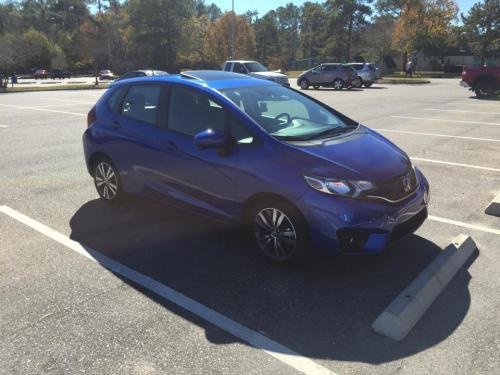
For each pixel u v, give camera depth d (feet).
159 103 17.46
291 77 185.68
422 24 174.29
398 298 12.11
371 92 90.27
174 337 11.23
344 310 12.37
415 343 10.99
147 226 17.98
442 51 219.82
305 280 13.89
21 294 13.15
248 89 16.74
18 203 20.57
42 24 351.67
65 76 247.91
